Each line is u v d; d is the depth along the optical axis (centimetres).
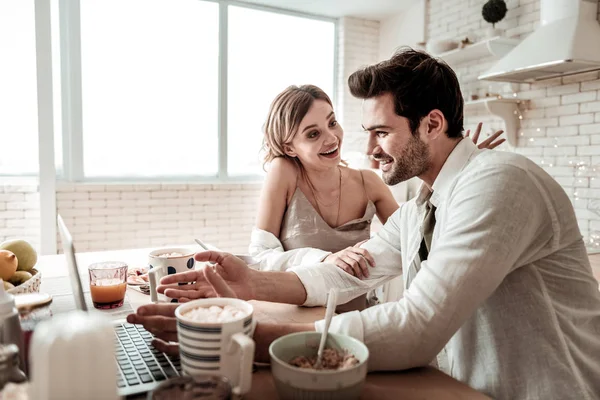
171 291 97
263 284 112
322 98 179
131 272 147
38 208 395
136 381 71
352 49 520
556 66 286
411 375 80
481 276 77
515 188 83
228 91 472
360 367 62
